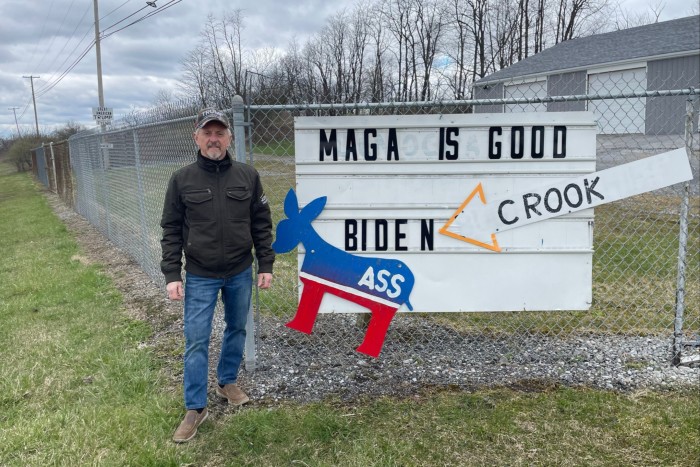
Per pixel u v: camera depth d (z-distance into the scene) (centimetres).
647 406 315
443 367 373
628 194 340
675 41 1558
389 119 335
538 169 339
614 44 1830
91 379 372
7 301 584
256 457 279
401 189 341
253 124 373
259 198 308
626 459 270
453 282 351
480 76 3906
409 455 278
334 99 427
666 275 571
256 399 335
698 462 265
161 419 312
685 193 352
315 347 407
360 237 347
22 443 292
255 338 385
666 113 1358
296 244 346
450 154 338
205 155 283
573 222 346
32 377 373
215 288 295
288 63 4466
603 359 378
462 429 299
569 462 270
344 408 322
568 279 351
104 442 291
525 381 351
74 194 1371
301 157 338
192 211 285
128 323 483
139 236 689
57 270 718
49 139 3597
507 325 448
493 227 345
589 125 335
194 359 293
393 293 351
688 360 362
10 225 1246
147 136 612
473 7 3834
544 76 1892
